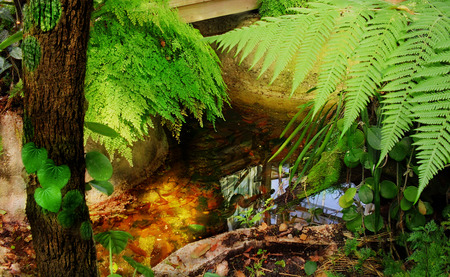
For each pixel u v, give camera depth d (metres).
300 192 3.02
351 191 2.11
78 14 1.08
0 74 2.98
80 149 1.32
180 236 2.64
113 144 2.38
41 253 1.37
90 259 1.45
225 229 2.73
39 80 1.13
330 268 2.11
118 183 3.01
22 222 2.58
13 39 1.56
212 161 3.46
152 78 2.44
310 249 2.27
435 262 1.67
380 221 2.11
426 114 0.86
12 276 2.17
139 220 2.77
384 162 2.06
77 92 1.21
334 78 0.92
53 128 1.22
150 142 3.32
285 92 4.59
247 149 3.62
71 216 1.33
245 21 4.82
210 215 2.85
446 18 0.94
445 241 1.77
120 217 2.79
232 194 3.07
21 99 2.76
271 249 2.29
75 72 1.16
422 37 0.90
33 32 1.08
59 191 1.24
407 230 2.15
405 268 1.95
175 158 3.48
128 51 2.36
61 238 1.34
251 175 3.28
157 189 3.11
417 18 0.96
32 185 1.29
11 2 3.04
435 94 0.86
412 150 1.90
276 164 3.42
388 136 0.89
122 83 2.31
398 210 2.11
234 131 3.90
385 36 0.93
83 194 1.38
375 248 2.20
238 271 2.15
